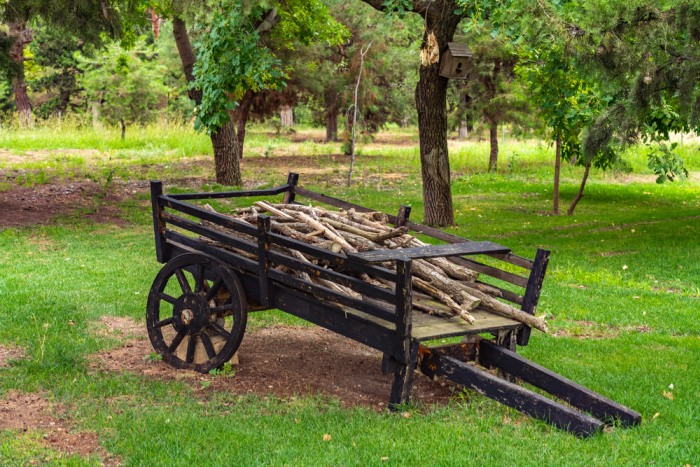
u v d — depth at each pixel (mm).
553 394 5398
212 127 12227
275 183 22500
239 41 12102
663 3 10148
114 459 4691
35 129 33969
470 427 5156
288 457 4633
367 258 5156
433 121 15609
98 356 6984
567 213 18109
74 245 12844
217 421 5273
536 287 5711
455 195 21953
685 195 22469
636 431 5051
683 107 10633
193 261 6457
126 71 26250
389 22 27156
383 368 5469
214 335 6551
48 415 5426
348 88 31797
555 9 10734
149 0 19844
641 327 8578
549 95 16453
